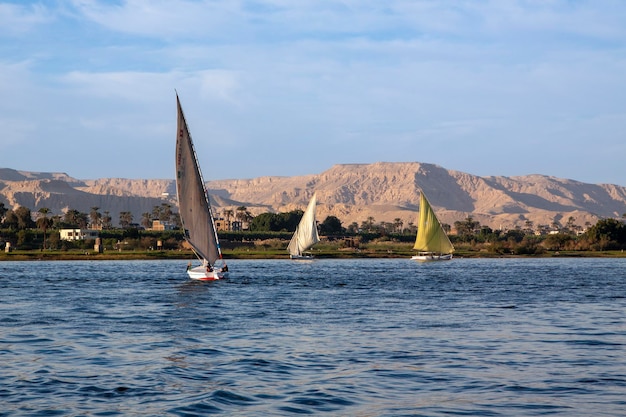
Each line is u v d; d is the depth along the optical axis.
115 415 19.14
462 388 22.27
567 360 27.08
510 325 37.72
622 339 32.56
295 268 112.31
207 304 49.75
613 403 20.34
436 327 36.81
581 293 60.72
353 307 47.66
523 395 21.33
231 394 21.39
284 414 19.25
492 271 103.31
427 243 143.62
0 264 128.62
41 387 22.44
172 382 23.14
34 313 43.66
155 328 36.44
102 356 28.00
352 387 22.41
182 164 63.62
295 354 28.41
